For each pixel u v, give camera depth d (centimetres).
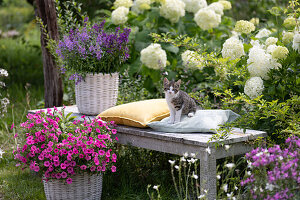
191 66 461
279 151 247
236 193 314
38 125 315
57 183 300
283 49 314
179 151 297
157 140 314
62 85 506
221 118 318
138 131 324
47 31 483
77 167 296
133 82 511
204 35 580
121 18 512
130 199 325
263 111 302
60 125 322
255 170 262
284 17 430
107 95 388
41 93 702
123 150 395
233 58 356
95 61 372
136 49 525
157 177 349
